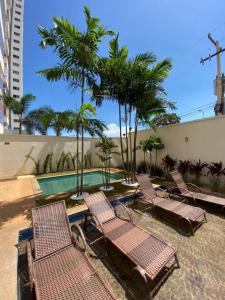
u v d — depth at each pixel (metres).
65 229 3.18
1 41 20.47
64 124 5.85
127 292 2.43
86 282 2.15
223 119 6.93
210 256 3.15
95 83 6.78
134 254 2.66
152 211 5.18
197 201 5.67
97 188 7.29
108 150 8.20
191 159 8.20
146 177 5.95
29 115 17.42
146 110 7.65
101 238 3.49
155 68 6.82
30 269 2.29
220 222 4.44
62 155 12.39
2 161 10.40
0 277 2.50
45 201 5.75
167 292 2.41
